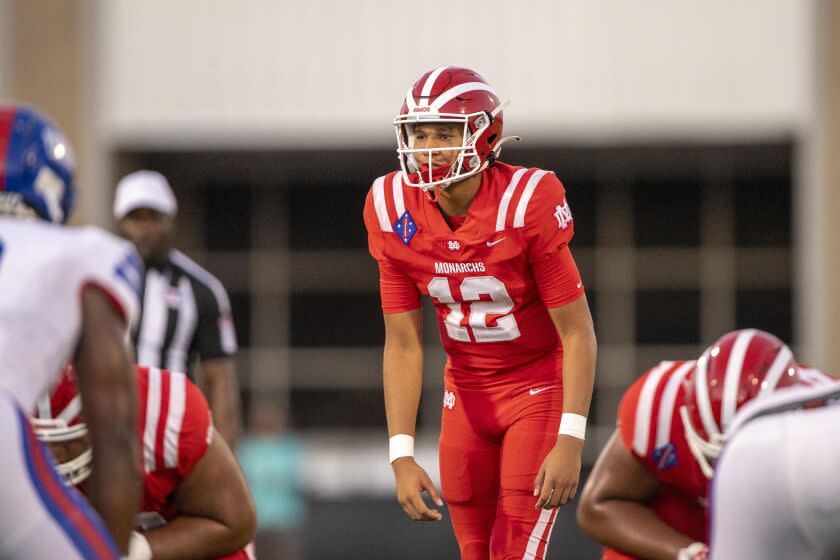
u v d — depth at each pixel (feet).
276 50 144.36
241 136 145.18
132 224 60.13
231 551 34.78
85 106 144.36
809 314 143.43
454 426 41.93
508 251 37.93
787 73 142.20
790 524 23.66
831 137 141.38
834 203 141.49
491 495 41.88
